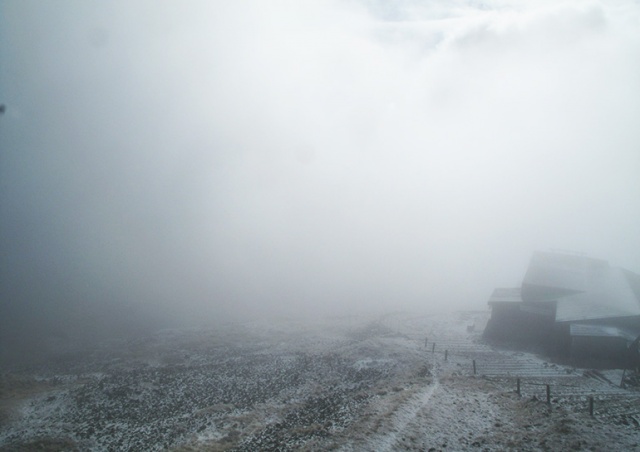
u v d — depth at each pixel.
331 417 34.31
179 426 34.06
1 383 45.78
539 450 26.67
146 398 40.56
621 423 29.31
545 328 57.59
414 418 32.56
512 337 60.22
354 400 37.78
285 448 29.36
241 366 50.56
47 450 30.77
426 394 37.78
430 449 27.92
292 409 36.81
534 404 33.84
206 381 45.25
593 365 46.12
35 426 34.84
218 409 37.22
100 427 34.50
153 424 34.78
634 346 46.03
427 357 52.19
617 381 40.03
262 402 38.91
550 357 50.72
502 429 30.14
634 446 25.84
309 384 43.53
